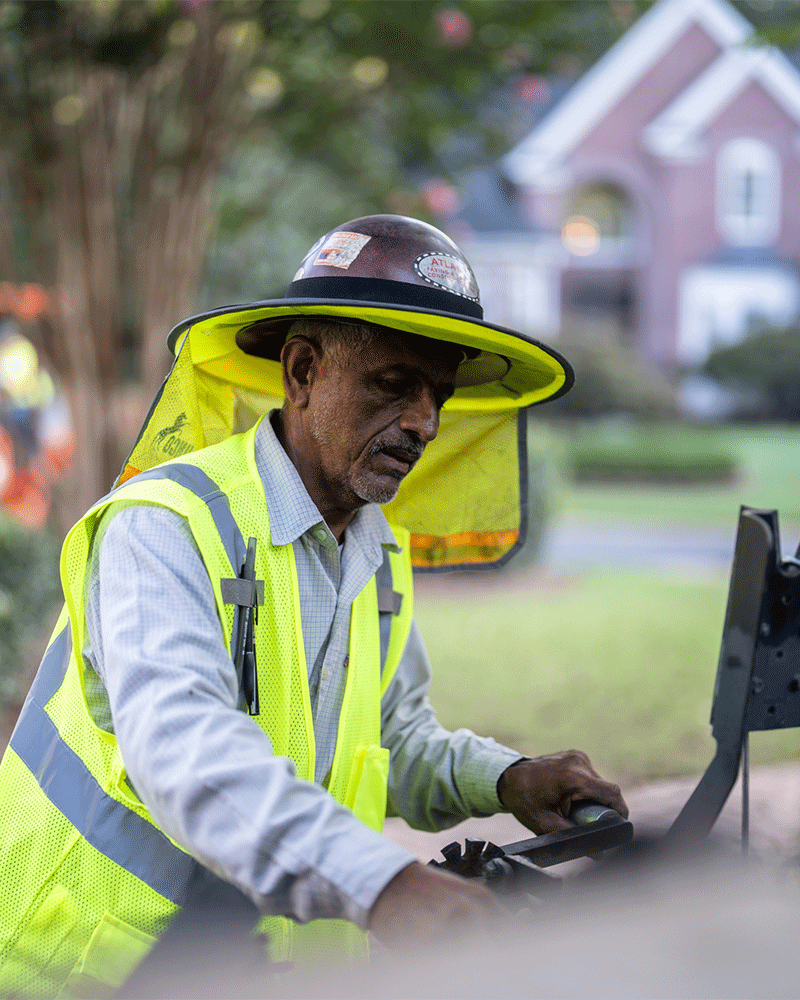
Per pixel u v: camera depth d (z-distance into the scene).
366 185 12.27
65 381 9.45
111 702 1.78
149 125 9.11
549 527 15.90
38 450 10.84
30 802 2.08
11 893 2.04
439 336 2.07
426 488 2.80
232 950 1.89
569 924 1.36
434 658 10.05
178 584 1.88
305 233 18.30
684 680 9.17
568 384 2.42
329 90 9.98
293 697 2.10
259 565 2.07
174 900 1.95
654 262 47.72
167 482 2.03
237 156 12.01
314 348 2.17
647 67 46.72
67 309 9.19
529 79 9.92
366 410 2.12
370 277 2.07
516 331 2.08
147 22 7.84
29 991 1.97
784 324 46.25
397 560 2.46
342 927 2.20
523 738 7.55
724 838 1.97
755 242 48.31
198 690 1.72
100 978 1.93
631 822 2.15
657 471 27.70
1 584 7.26
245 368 2.50
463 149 11.98
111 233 9.20
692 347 48.25
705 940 1.28
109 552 1.93
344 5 8.76
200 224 9.70
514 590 14.08
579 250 48.31
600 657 10.05
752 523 1.78
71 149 8.83
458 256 2.17
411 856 1.56
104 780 2.03
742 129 47.25
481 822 5.57
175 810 1.61
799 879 1.75
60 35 7.76
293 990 1.43
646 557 17.27
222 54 8.71
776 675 1.84
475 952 1.32
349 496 2.21
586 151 47.00
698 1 45.81
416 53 9.19
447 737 2.53
